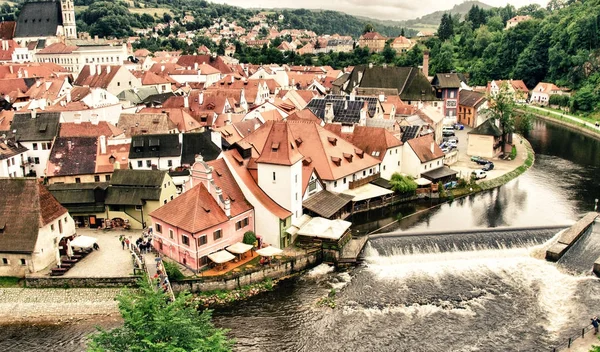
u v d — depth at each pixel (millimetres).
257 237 91188
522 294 81438
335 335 71125
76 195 98438
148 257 86500
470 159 156125
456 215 113938
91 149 114562
